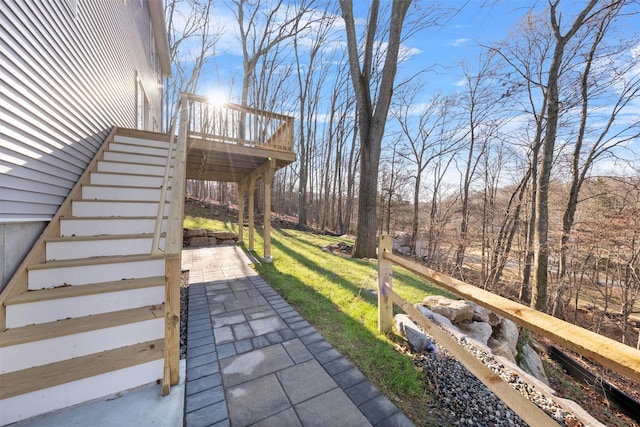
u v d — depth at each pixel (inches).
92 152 129.1
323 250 292.2
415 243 521.7
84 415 57.2
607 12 224.5
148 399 62.1
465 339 98.0
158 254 60.9
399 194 634.8
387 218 632.4
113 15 156.4
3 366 60.1
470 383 74.4
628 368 26.8
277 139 192.4
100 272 86.7
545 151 263.6
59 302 73.0
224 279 161.0
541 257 263.0
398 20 246.1
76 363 64.1
